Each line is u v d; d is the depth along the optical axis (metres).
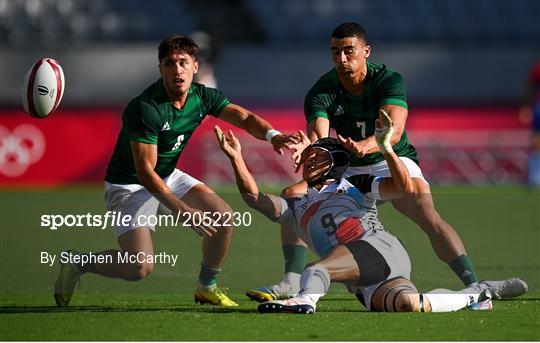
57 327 19.33
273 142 23.12
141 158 22.16
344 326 19.27
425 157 65.94
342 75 23.97
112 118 63.91
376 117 24.47
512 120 66.31
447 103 69.44
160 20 79.69
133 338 18.16
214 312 21.27
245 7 80.25
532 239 37.53
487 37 78.56
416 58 73.06
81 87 73.31
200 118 23.27
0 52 73.25
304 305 20.72
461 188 64.06
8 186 63.06
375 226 21.62
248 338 18.11
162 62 21.98
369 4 81.50
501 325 19.44
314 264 20.95
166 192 22.17
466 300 21.36
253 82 72.88
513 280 22.81
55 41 78.00
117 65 73.75
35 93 23.08
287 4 80.44
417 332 18.67
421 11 80.56
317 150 21.92
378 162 25.31
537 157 63.62
